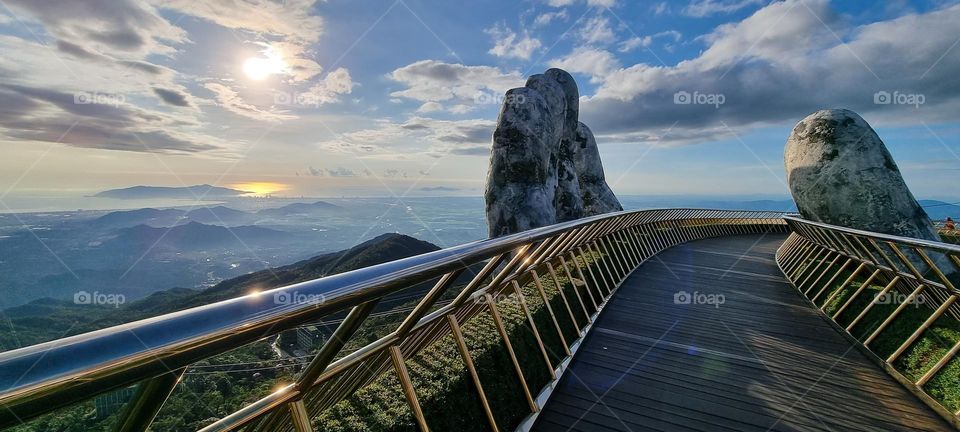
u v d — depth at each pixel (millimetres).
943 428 3012
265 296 933
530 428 2855
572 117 12586
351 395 2135
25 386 537
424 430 1914
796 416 3146
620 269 7777
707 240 15492
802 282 6887
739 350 4395
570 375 3744
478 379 2451
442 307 2393
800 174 8086
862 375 3830
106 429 796
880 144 7418
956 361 3408
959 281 6258
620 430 2930
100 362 619
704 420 3072
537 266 3902
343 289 1112
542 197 9555
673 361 4090
